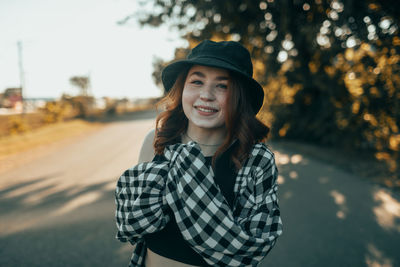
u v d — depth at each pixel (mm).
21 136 12586
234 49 975
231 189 973
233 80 962
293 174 5465
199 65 979
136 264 1110
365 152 7406
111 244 2830
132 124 18656
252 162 963
